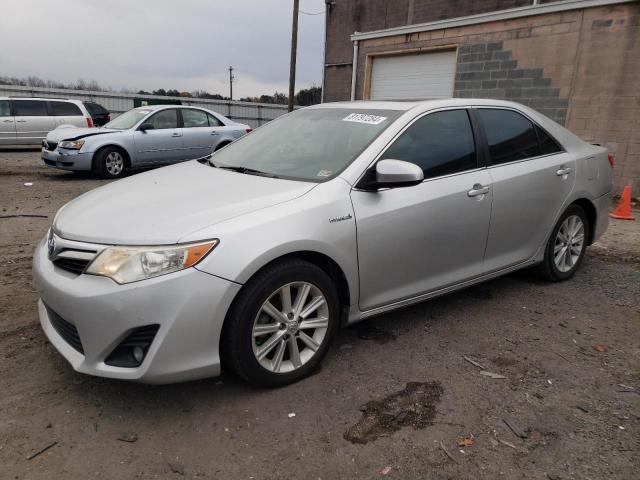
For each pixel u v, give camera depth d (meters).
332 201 2.85
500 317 3.78
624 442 2.40
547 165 4.09
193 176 3.36
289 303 2.71
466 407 2.65
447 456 2.29
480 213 3.55
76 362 2.46
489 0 15.29
